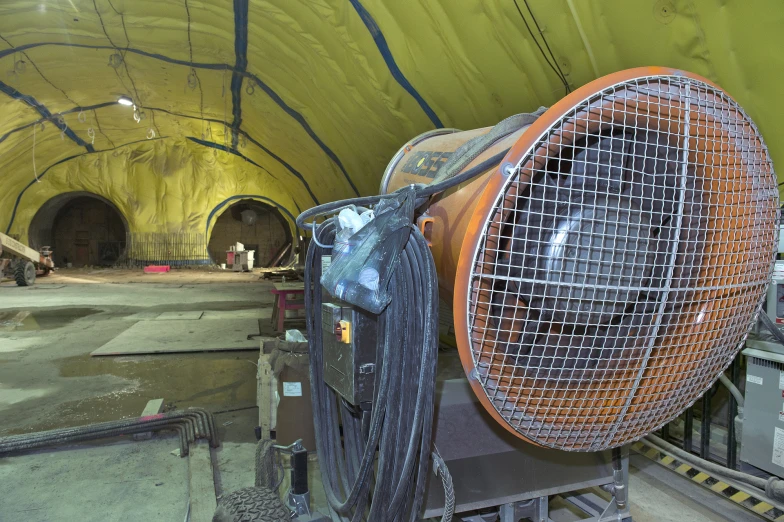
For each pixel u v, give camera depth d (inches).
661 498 121.0
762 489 105.5
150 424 149.8
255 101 404.5
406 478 60.7
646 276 59.8
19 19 294.4
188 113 548.7
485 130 88.7
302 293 306.2
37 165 676.7
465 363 54.1
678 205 57.0
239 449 147.2
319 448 87.0
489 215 51.1
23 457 138.2
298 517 86.4
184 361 242.5
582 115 53.8
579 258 55.4
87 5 277.7
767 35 99.4
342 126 302.8
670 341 58.8
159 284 596.4
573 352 60.4
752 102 111.0
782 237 110.1
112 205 821.9
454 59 177.0
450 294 78.1
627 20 119.4
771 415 110.5
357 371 68.6
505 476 79.0
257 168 806.5
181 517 111.0
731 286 58.5
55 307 403.2
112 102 517.0
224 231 1014.4
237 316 368.8
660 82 55.1
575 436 60.4
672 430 145.8
